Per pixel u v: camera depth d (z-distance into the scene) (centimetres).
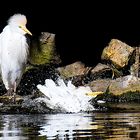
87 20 2106
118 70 1678
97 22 2103
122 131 630
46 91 1017
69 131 640
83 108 991
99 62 1808
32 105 999
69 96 1007
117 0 2102
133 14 2097
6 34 1251
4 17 2070
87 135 598
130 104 1166
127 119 792
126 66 1680
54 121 782
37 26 2106
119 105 1126
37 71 1686
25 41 1255
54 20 2116
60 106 982
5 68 1259
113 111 967
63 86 1040
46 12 2123
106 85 1473
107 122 747
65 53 1905
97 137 580
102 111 969
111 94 1323
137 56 1692
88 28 2094
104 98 1312
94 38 2058
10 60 1248
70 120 794
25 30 1246
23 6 2095
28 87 1628
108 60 1691
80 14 2141
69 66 1698
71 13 2141
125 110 991
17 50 1243
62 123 745
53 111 962
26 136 596
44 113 936
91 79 1642
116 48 1691
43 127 692
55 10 2136
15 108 988
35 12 2109
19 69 1275
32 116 880
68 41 1983
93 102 1127
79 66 1698
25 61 1282
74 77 1652
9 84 1284
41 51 1738
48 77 1694
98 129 656
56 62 1772
